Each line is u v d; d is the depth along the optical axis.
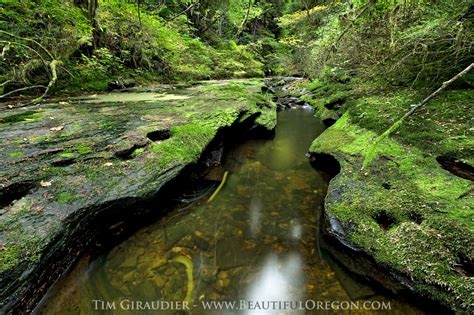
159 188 2.68
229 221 2.89
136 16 9.40
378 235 2.21
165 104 5.51
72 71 7.29
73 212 2.08
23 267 1.62
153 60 11.45
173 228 2.70
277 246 2.52
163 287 2.00
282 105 9.59
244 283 2.09
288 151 5.16
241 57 19.00
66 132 3.36
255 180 3.91
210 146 4.11
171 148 3.26
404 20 5.18
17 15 6.32
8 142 2.92
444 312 1.68
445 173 2.67
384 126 4.12
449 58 4.69
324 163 4.30
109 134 3.34
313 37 12.94
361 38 6.65
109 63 8.84
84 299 1.83
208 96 6.75
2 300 1.47
